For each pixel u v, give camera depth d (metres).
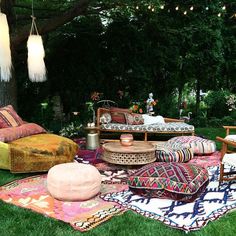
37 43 4.85
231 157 3.78
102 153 4.99
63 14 6.35
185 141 5.44
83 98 8.27
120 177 4.17
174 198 3.33
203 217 2.97
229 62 9.61
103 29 8.68
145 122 6.62
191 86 10.22
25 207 3.15
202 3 8.59
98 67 8.32
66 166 3.54
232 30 9.52
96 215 2.97
